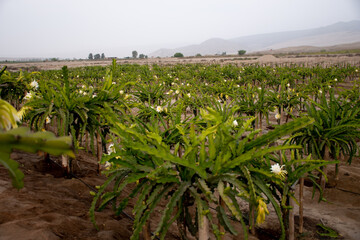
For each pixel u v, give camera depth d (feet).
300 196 9.73
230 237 9.23
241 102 18.86
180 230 6.28
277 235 9.82
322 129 10.75
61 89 9.52
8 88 13.06
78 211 7.72
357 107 11.15
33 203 7.07
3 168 9.55
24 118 9.59
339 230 10.05
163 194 5.75
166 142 8.08
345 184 13.52
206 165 5.62
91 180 10.97
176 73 50.67
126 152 6.22
